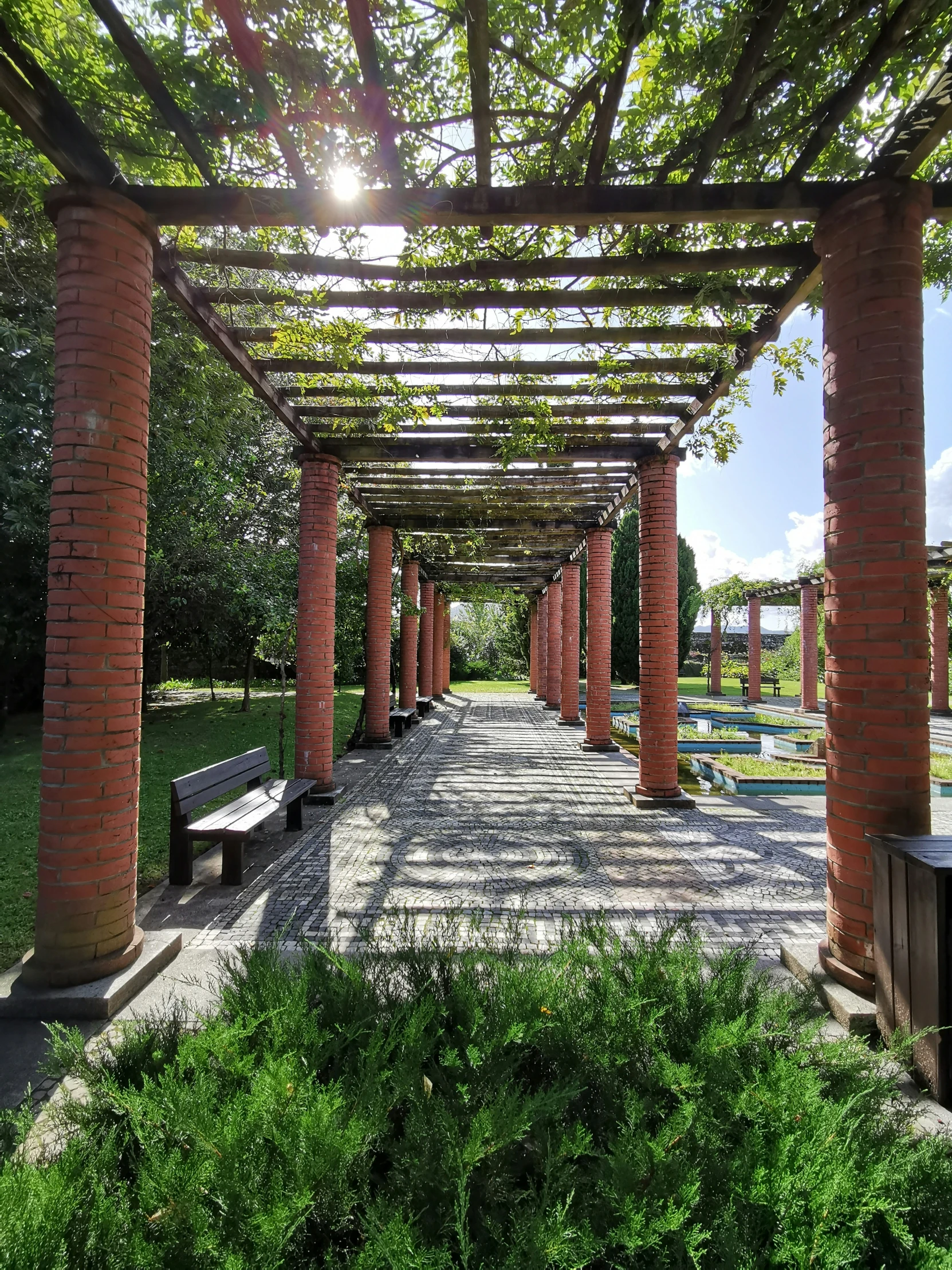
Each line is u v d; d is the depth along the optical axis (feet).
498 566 55.16
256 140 9.71
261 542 38.01
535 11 7.63
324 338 13.97
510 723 48.62
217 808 22.82
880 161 9.20
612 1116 5.91
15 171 10.17
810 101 9.11
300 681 23.02
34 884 15.16
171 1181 4.55
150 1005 9.41
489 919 13.06
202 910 13.58
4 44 8.18
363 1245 4.66
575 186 9.75
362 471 25.41
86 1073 5.90
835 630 9.77
